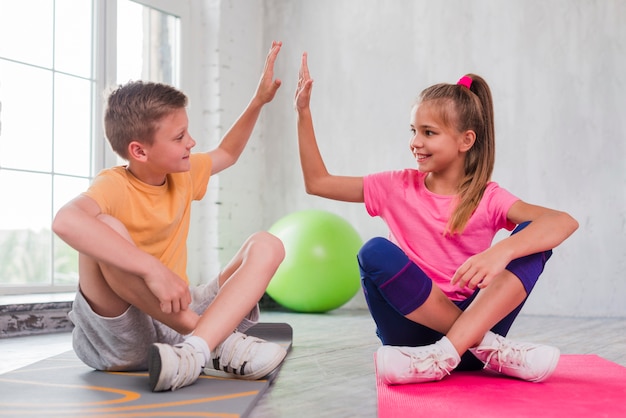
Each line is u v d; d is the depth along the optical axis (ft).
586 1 11.33
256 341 4.70
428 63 12.57
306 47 13.71
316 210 12.00
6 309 8.07
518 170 11.69
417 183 5.58
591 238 11.19
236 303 4.56
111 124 4.90
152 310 4.50
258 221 13.91
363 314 11.54
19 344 7.41
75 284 10.87
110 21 11.39
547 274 11.41
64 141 10.78
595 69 11.25
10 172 10.15
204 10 13.11
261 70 14.11
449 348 4.59
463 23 12.27
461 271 4.54
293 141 13.80
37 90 10.44
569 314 11.26
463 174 5.48
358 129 13.17
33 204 10.43
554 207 11.43
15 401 3.94
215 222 12.89
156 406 3.80
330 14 13.53
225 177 13.05
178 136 4.85
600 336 8.16
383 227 12.98
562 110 11.44
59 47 10.71
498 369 4.79
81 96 11.02
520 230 4.85
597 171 11.18
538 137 11.58
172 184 5.19
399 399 4.09
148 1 12.05
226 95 13.14
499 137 11.83
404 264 4.60
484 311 4.65
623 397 4.16
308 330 8.89
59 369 5.14
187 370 4.22
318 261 11.21
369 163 13.07
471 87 5.60
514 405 3.92
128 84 4.97
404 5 12.82
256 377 4.64
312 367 5.57
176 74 12.75
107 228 4.24
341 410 3.92
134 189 4.88
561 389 4.42
